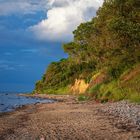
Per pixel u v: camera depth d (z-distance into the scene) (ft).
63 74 468.34
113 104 132.36
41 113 118.52
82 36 352.49
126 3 166.81
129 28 157.69
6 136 69.26
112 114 99.81
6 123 91.66
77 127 77.25
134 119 82.89
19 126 84.64
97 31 241.96
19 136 68.74
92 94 193.36
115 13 175.01
